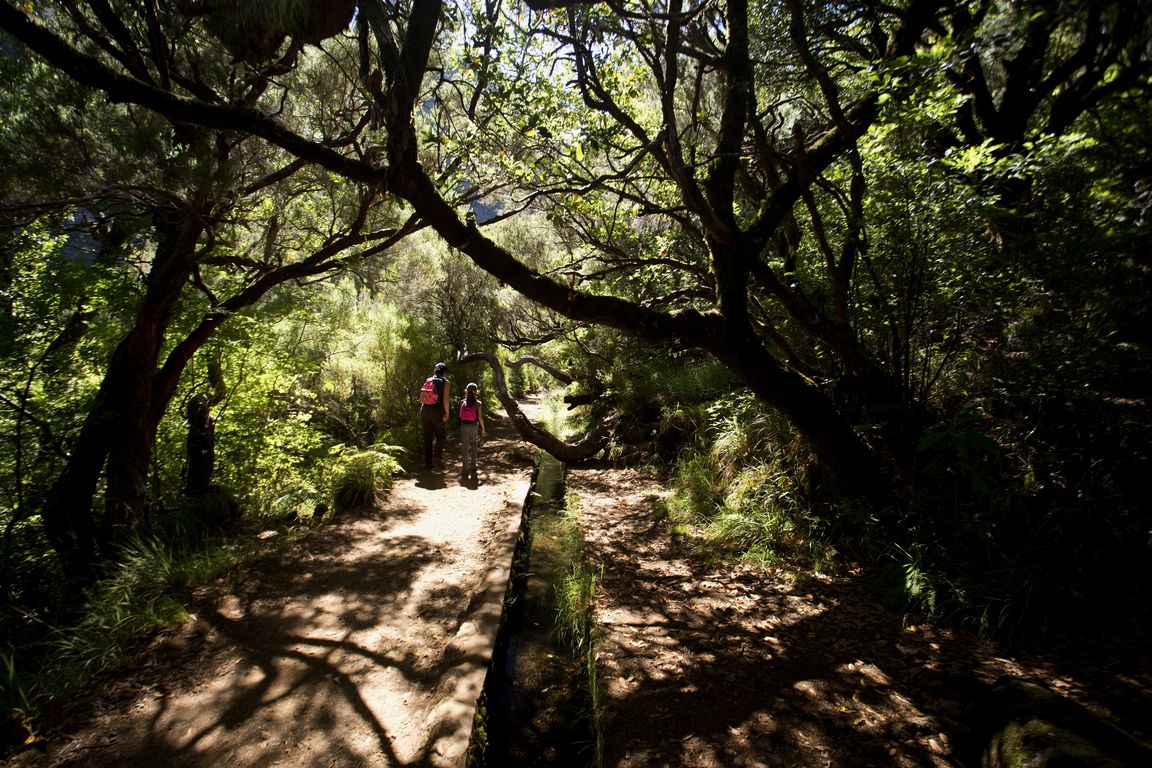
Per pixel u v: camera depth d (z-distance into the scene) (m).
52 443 4.49
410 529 6.30
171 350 5.57
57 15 3.83
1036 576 3.64
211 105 3.16
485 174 5.79
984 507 4.16
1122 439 3.95
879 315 5.14
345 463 7.47
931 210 4.29
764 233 4.85
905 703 2.99
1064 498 3.92
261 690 3.38
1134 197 3.64
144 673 3.55
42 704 3.18
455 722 2.94
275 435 6.70
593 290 8.52
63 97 3.69
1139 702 2.70
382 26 3.25
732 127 5.02
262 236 7.33
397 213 8.42
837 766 2.60
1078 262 3.76
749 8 6.08
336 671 3.58
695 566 5.06
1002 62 6.08
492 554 5.31
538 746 2.96
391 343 11.59
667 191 6.42
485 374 16.03
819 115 5.86
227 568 5.03
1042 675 3.03
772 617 4.05
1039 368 4.35
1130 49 3.32
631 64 5.53
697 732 2.92
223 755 2.84
